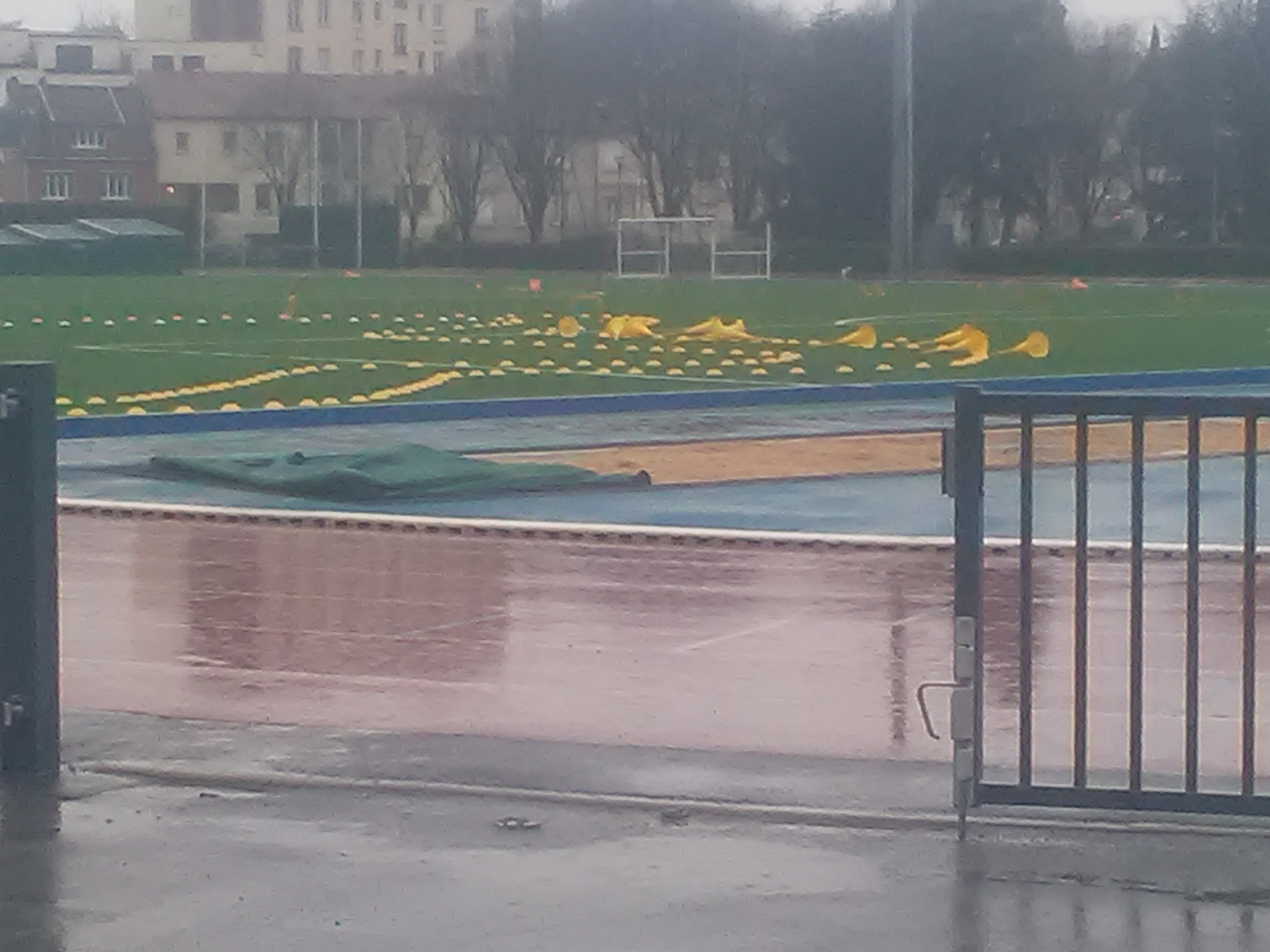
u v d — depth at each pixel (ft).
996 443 87.40
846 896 25.45
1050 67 333.62
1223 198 325.01
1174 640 42.75
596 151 376.07
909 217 264.52
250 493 70.18
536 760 32.50
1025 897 25.44
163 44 542.57
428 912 24.77
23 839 27.86
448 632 44.27
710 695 38.06
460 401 102.68
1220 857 27.12
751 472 76.84
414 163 374.43
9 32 529.04
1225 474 76.33
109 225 327.26
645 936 23.91
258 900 25.23
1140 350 152.25
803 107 342.03
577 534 58.95
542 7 367.66
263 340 156.66
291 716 36.09
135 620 45.73
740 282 280.72
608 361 136.67
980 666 28.48
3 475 31.09
